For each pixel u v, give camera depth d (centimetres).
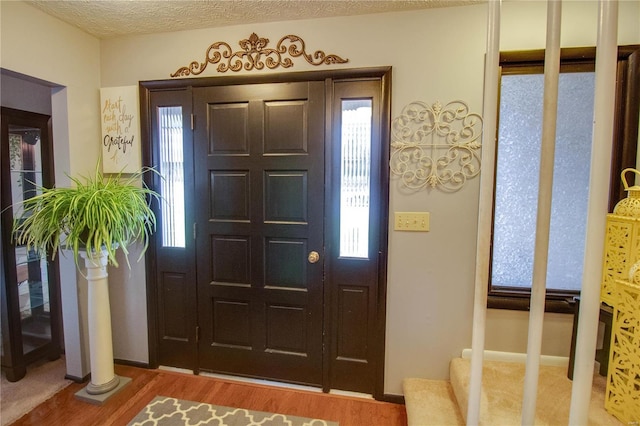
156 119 205
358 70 177
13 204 194
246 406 183
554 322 173
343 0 163
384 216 181
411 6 168
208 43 194
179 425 168
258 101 191
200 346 212
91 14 178
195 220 205
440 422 151
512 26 166
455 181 174
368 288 188
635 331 118
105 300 189
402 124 176
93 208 161
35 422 170
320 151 186
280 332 202
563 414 136
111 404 184
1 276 196
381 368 188
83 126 200
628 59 154
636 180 156
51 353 225
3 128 191
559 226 171
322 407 183
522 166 171
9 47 161
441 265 180
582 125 166
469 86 170
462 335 181
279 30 185
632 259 127
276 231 196
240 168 197
